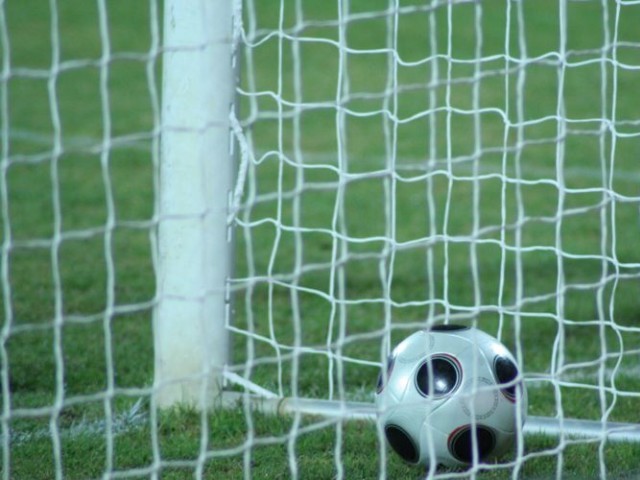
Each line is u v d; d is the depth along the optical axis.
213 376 7.88
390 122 21.23
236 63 7.82
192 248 7.73
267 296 11.16
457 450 6.34
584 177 17.23
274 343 7.86
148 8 32.41
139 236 13.78
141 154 18.75
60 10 31.84
